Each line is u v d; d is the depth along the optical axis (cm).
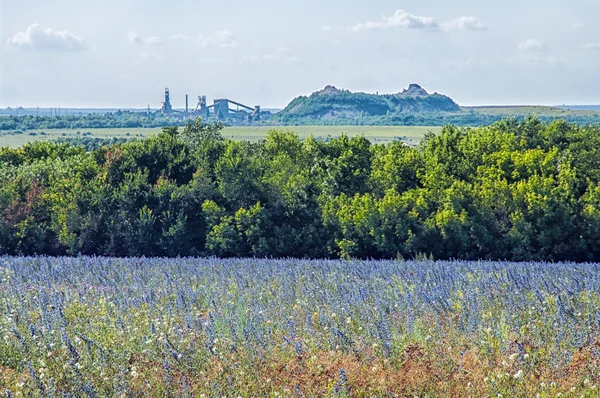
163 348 2881
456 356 2747
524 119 11888
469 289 3778
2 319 3256
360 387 2542
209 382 2598
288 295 3853
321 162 10425
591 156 10100
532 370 2558
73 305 3688
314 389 2528
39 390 2452
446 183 9244
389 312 3372
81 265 5425
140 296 3891
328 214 8744
